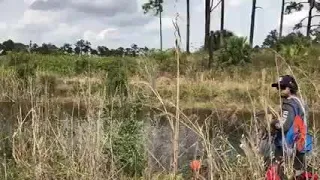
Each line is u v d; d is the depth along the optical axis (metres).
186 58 34.41
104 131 8.71
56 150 8.25
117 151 8.93
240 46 34.22
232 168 7.19
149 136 9.98
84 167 7.66
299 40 35.50
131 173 8.94
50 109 10.10
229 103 23.03
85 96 9.17
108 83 14.61
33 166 7.81
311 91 7.84
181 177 7.37
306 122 6.80
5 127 10.26
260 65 32.19
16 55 32.97
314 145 6.80
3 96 19.48
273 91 16.56
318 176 6.45
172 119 7.04
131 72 21.31
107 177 7.59
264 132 7.08
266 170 6.76
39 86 14.26
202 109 21.50
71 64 34.47
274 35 47.56
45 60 34.88
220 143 8.25
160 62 28.67
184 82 27.06
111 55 39.38
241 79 29.25
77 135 8.58
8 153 8.86
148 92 9.49
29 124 10.11
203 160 7.55
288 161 6.39
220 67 33.22
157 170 8.59
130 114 10.02
